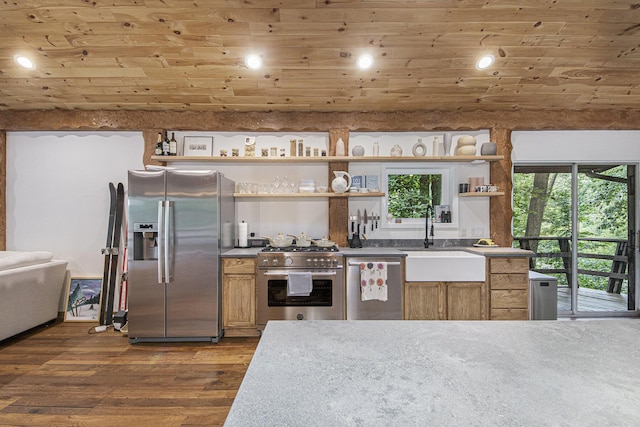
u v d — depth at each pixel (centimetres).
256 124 416
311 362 92
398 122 414
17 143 424
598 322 127
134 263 343
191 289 346
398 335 114
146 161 415
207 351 325
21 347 331
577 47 322
